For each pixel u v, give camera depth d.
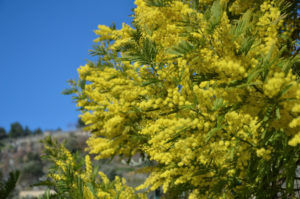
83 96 3.49
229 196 2.65
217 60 1.98
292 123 1.63
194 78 2.19
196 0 3.14
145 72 2.46
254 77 1.71
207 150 2.16
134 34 2.36
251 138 2.21
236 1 3.18
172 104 2.15
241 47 1.89
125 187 3.60
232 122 2.07
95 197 2.38
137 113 2.61
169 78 2.36
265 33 2.60
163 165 3.28
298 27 3.26
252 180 2.50
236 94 1.80
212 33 1.96
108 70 2.81
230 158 2.34
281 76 1.59
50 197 2.04
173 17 2.57
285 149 2.16
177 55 2.21
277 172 2.38
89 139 3.31
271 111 1.78
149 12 2.66
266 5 2.70
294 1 3.05
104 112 2.80
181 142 2.11
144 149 3.02
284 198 2.34
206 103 2.07
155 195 4.09
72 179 2.14
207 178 2.63
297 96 1.63
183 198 3.57
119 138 2.94
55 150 3.25
